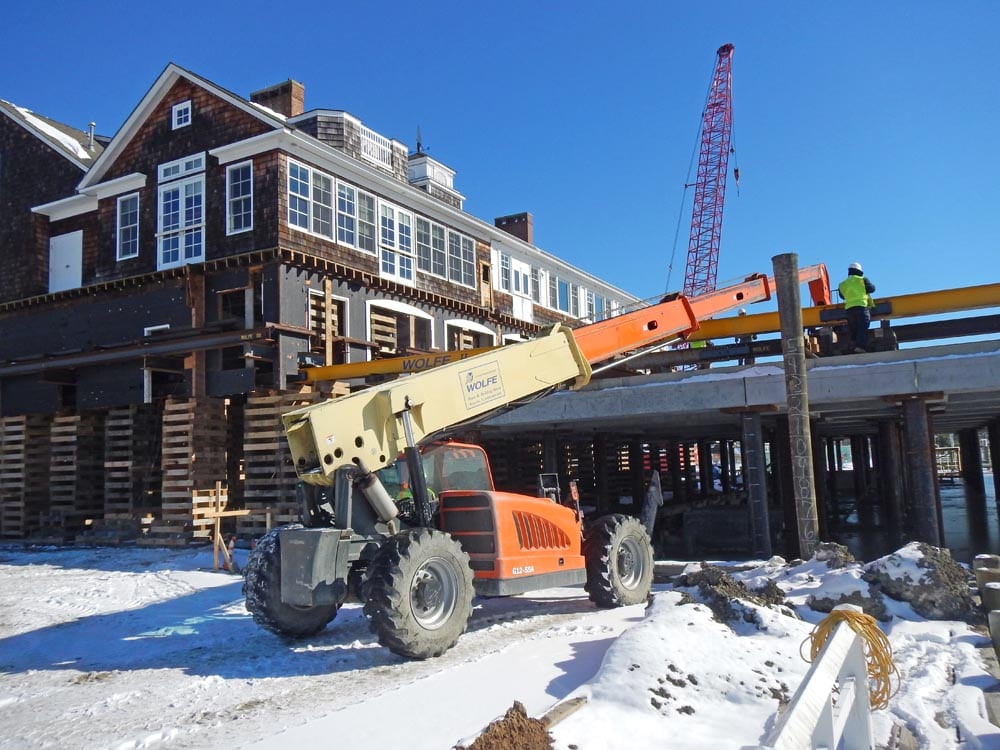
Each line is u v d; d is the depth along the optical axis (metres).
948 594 8.03
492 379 8.83
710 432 22.88
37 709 6.29
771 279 12.95
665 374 14.36
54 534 20.11
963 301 13.82
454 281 25.80
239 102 19.67
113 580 13.30
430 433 8.15
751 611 7.32
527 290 31.16
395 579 6.93
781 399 13.26
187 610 10.54
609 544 9.54
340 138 24.69
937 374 12.29
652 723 5.23
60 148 23.97
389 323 22.53
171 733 5.52
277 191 18.98
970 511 26.42
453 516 8.41
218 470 18.69
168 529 17.58
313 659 7.55
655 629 6.50
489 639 8.15
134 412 20.03
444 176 32.72
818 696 3.29
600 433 22.05
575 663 6.86
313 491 8.07
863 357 12.88
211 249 19.92
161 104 21.44
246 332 17.53
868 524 23.72
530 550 8.55
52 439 21.08
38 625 10.05
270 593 8.05
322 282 19.73
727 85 54.75
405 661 7.30
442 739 5.04
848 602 8.10
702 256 55.12
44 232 24.12
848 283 14.14
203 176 20.36
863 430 26.73
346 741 5.06
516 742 4.58
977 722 5.05
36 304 22.52
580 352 9.91
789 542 17.14
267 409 17.83
